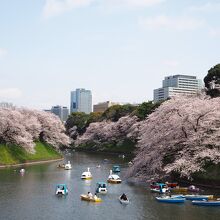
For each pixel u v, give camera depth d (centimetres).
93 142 18688
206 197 5172
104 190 5984
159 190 5859
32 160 10569
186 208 4859
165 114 6938
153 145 6888
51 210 4847
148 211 4738
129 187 6444
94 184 6925
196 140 6247
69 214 4653
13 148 10312
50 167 9631
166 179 6650
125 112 18588
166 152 6681
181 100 7000
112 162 11625
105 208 4941
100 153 16150
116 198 5559
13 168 9050
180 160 6025
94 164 10919
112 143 17150
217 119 6312
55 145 13275
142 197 5556
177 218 4403
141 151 7356
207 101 6781
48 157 11656
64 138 13788
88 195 5478
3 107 11438
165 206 4984
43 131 13000
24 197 5625
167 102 7212
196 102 6656
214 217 4425
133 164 7400
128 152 15138
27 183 6869
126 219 4406
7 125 10031
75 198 5588
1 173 8112
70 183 7019
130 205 5072
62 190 5856
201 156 5884
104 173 8694
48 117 13275
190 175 6253
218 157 5909
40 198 5566
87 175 7694
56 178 7631
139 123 13600
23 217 4509
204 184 6053
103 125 18550
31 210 4838
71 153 16075
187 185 6231
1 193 5894
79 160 12325
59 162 11225
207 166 6156
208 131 6412
